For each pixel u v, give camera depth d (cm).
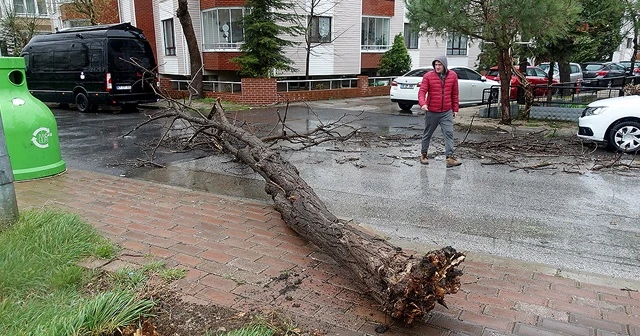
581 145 977
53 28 3222
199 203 566
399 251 332
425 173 763
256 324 304
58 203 559
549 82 1736
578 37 1592
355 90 2250
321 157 888
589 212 566
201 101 1941
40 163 685
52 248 396
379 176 743
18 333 277
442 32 1263
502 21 1131
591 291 358
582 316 321
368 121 1402
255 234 464
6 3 2966
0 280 339
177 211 534
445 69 785
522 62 1503
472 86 1764
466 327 306
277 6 1927
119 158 872
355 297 342
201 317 315
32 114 674
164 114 741
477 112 1586
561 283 371
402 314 293
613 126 898
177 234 461
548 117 1388
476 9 1206
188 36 1944
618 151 902
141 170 777
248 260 404
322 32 2386
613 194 639
